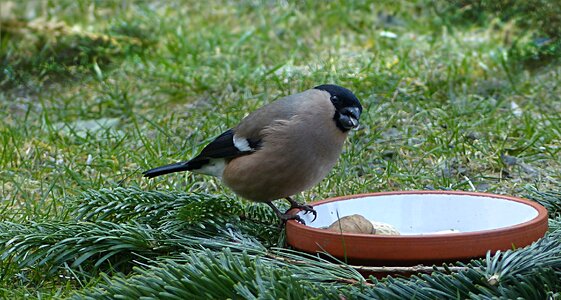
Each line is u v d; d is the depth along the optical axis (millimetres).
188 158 11281
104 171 11148
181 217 7902
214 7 18797
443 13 16297
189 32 17125
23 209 9680
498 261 6059
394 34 16125
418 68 14055
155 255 7637
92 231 7613
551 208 8445
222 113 12992
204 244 7434
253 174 7953
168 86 14469
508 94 13172
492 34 16094
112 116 13719
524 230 6457
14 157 11625
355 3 17656
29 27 16625
